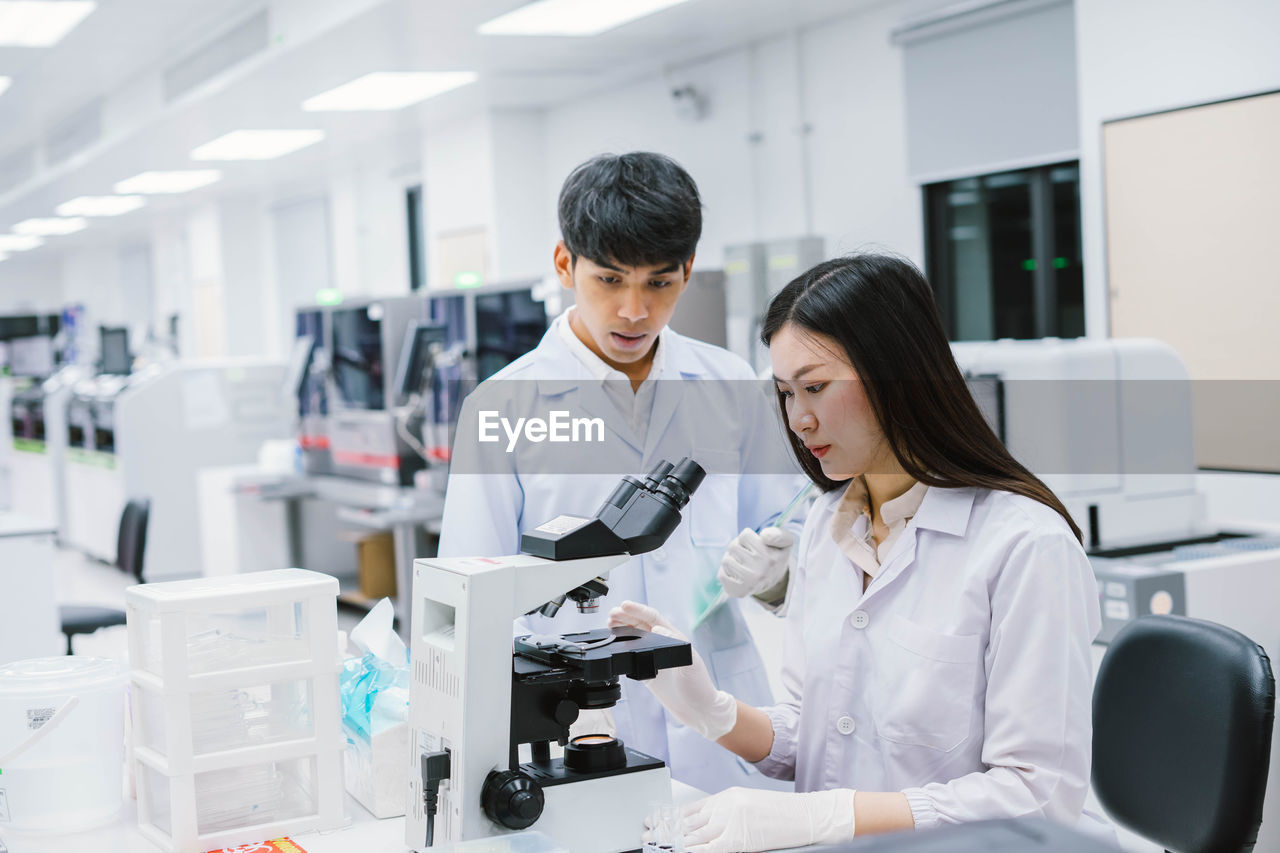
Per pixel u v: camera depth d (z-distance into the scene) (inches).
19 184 395.2
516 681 50.7
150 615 57.4
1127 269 172.9
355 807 63.2
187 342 479.2
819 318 52.6
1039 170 196.7
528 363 76.4
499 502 73.6
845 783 58.3
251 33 225.1
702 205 68.2
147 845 57.9
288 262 422.3
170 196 412.8
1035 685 50.3
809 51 231.6
